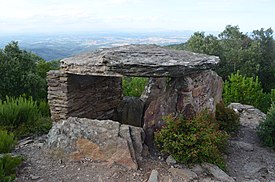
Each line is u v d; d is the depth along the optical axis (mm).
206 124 5770
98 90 8141
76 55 7762
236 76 15430
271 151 7141
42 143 6129
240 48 28156
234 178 5434
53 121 7469
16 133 6680
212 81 7719
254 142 7719
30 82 12000
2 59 11648
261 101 15266
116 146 5117
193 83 6562
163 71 6066
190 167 5172
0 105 7469
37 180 4602
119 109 8750
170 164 5250
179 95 6391
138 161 5203
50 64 15711
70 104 7242
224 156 6371
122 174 4820
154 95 8039
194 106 6457
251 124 9328
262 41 31188
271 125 7559
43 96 12711
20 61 12297
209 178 4969
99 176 4746
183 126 5477
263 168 6059
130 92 12016
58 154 5277
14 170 4688
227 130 8078
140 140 5500
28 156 5387
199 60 6797
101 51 7523
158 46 8703
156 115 6180
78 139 5270
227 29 31859
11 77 11453
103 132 5293
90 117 7953
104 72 6359
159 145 5566
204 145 5254
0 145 5375
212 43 27844
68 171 4895
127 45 8469
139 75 6148
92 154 5172
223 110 8078
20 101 7980
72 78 7254
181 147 5223
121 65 6121
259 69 28266
